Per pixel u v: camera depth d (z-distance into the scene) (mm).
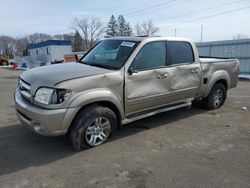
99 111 4016
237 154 4059
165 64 4988
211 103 6418
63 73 3936
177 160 3826
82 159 3812
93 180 3268
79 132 3906
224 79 6500
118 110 4293
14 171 3461
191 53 5578
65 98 3648
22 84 4160
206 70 5930
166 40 5062
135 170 3523
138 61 4523
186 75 5367
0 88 10859
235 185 3203
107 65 4480
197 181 3279
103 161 3762
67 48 32125
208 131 5062
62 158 3842
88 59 4996
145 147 4266
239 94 9180
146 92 4613
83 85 3801
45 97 3641
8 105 7160
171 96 5145
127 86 4320
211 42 18422
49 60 31266
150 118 5824
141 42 4613
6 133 4820
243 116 6094
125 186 3148
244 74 16469
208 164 3719
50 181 3234
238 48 16828
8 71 27109
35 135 4719
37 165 3629
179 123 5512
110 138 4605
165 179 3312
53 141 4449
